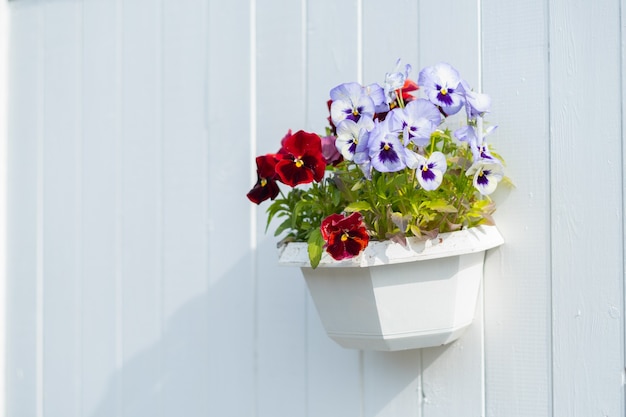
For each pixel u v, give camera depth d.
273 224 1.67
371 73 1.59
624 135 1.36
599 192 1.37
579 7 1.40
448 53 1.51
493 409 1.44
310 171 1.31
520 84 1.44
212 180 1.75
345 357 1.58
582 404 1.37
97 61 1.90
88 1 1.92
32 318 1.96
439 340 1.38
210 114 1.75
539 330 1.41
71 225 1.92
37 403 1.95
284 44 1.68
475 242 1.34
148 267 1.82
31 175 1.98
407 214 1.29
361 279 1.31
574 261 1.38
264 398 1.67
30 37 1.99
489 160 1.29
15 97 2.00
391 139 1.25
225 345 1.72
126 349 1.84
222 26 1.75
